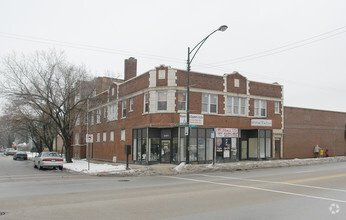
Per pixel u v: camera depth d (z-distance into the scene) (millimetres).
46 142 43219
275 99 32500
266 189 12805
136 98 28688
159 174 20234
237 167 24266
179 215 7977
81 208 8758
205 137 27094
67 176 19281
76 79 30953
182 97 26250
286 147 33562
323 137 37938
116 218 7602
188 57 23016
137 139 28172
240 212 8383
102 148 36625
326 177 17484
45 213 8102
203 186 13828
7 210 8469
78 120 41312
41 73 29609
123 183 15133
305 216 7977
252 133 31156
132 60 35156
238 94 29531
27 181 16141
